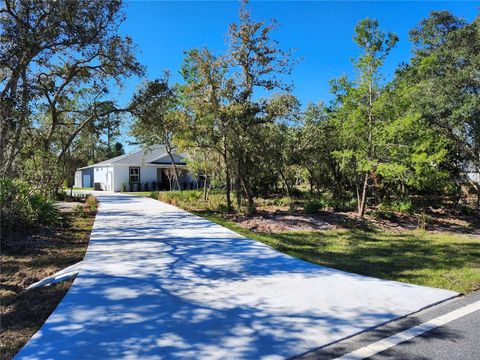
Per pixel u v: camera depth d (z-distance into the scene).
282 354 3.25
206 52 12.40
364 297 4.77
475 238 11.73
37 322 3.99
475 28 14.95
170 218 12.39
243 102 12.72
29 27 10.73
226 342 3.46
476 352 3.29
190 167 18.62
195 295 4.79
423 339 3.57
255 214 13.78
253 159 14.72
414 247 9.51
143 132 23.98
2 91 10.29
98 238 8.72
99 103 15.45
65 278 5.55
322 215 14.16
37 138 15.59
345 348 3.39
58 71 14.24
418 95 14.33
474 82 13.50
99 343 3.42
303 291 5.00
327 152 16.70
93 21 11.92
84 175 44.50
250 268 6.19
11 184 9.40
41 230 9.42
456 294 4.95
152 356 3.19
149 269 6.02
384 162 13.57
